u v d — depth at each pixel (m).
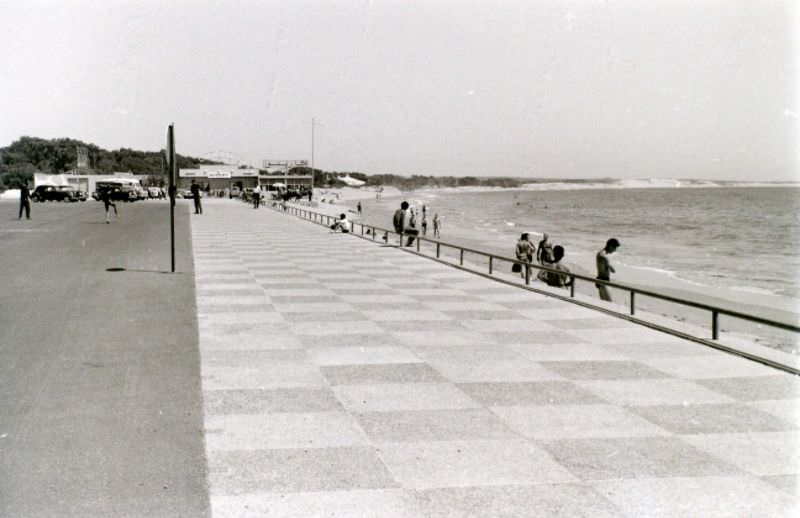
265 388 7.09
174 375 7.56
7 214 42.12
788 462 5.18
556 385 7.27
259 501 4.50
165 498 4.52
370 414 6.29
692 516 4.31
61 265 17.61
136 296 12.99
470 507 4.42
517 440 5.64
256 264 18.83
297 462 5.16
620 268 32.53
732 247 45.50
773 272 31.50
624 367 8.05
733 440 5.64
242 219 42.91
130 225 33.53
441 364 8.14
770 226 67.50
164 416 6.18
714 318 9.31
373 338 9.58
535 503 4.48
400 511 4.36
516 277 16.16
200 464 5.11
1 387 7.04
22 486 4.69
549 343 9.33
